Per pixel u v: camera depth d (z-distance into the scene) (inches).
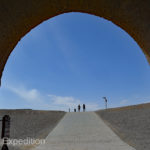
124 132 347.6
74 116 691.4
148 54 154.1
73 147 257.6
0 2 146.5
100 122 499.8
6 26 154.5
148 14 142.5
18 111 816.9
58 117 685.3
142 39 154.3
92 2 159.3
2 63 166.4
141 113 534.3
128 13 151.6
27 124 530.9
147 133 317.7
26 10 157.4
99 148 245.8
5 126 198.2
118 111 689.0
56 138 325.4
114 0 150.5
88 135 336.8
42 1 155.4
